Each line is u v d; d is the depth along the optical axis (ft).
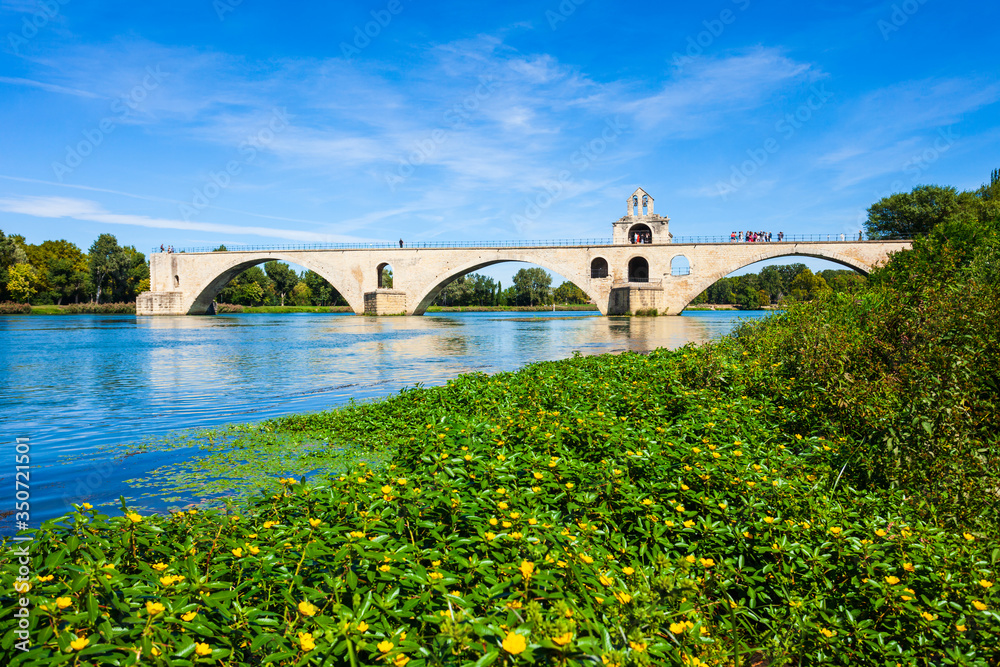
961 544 15.33
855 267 211.61
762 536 14.49
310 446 31.65
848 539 13.92
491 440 22.54
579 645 8.75
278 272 436.35
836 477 20.56
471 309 409.28
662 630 10.42
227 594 10.43
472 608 10.27
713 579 13.24
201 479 25.81
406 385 57.00
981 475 20.21
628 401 30.12
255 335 137.59
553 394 34.04
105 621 9.38
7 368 73.46
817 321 40.19
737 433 24.41
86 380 61.93
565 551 12.42
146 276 352.90
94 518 12.69
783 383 32.65
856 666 11.34
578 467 18.24
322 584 11.55
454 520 13.97
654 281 230.68
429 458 18.34
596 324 177.06
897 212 233.35
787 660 11.24
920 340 30.83
